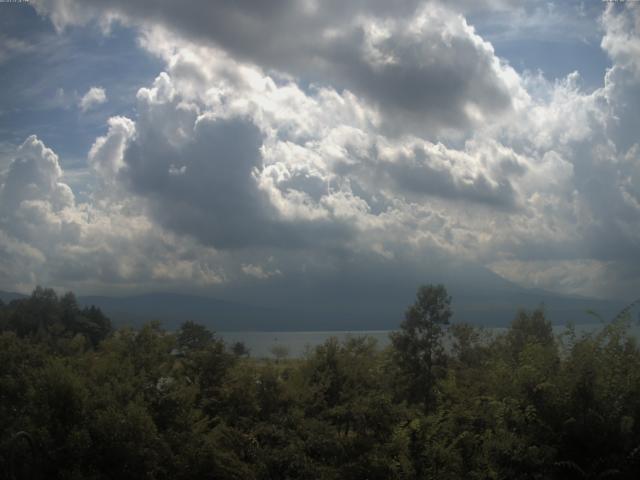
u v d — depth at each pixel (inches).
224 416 709.9
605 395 408.2
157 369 704.4
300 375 762.2
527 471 408.8
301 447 608.7
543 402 422.6
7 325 1971.0
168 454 600.7
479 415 496.4
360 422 596.1
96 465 546.3
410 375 1006.4
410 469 494.3
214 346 791.1
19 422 555.5
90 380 641.6
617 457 392.5
